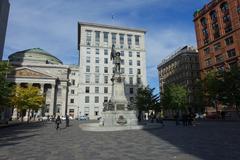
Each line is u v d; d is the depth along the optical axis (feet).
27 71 260.21
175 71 301.84
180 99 193.47
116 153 30.42
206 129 69.31
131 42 283.38
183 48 311.27
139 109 183.73
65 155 29.76
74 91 300.40
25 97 152.05
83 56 260.83
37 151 33.50
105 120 77.56
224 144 36.50
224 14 186.70
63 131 73.36
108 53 269.64
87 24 269.64
